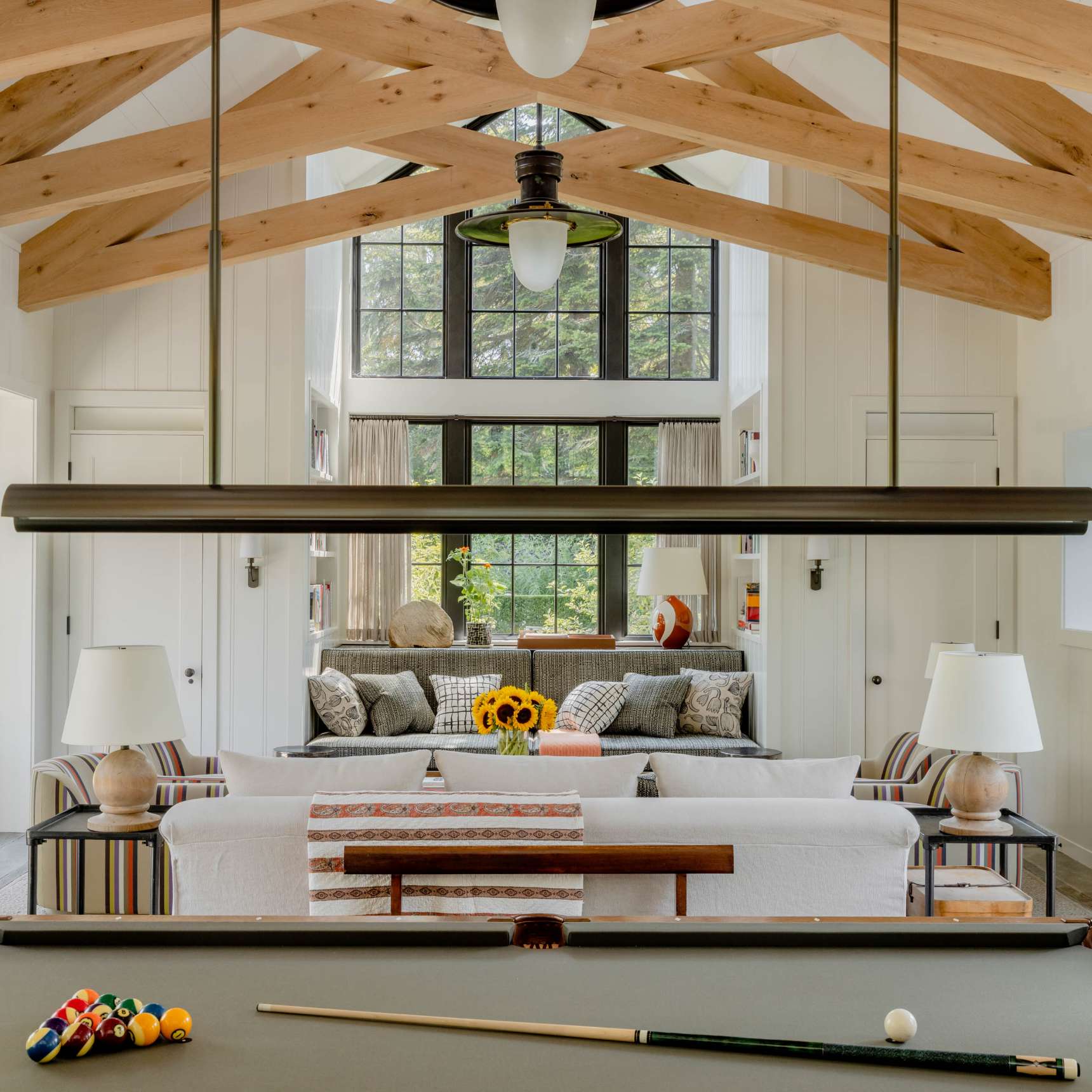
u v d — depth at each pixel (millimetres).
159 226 6375
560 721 6684
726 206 5789
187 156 4754
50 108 4699
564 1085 1618
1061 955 2223
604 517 1876
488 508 1860
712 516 1895
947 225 5969
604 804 3201
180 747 5168
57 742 6457
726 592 7742
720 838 3154
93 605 6488
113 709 3836
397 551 7660
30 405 6246
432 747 6332
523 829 3072
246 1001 1966
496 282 7844
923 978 2082
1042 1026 1849
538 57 2094
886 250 5867
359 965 2154
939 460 6590
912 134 5742
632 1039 1786
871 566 6566
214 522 1998
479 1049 1754
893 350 1973
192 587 6512
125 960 2182
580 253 7859
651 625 7727
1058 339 5945
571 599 7801
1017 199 4652
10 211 4699
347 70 6125
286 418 6516
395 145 5641
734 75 5953
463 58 4543
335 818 3068
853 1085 1623
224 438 6504
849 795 3502
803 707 6555
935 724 3820
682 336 7863
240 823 3162
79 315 6496
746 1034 1817
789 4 3404
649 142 5715
